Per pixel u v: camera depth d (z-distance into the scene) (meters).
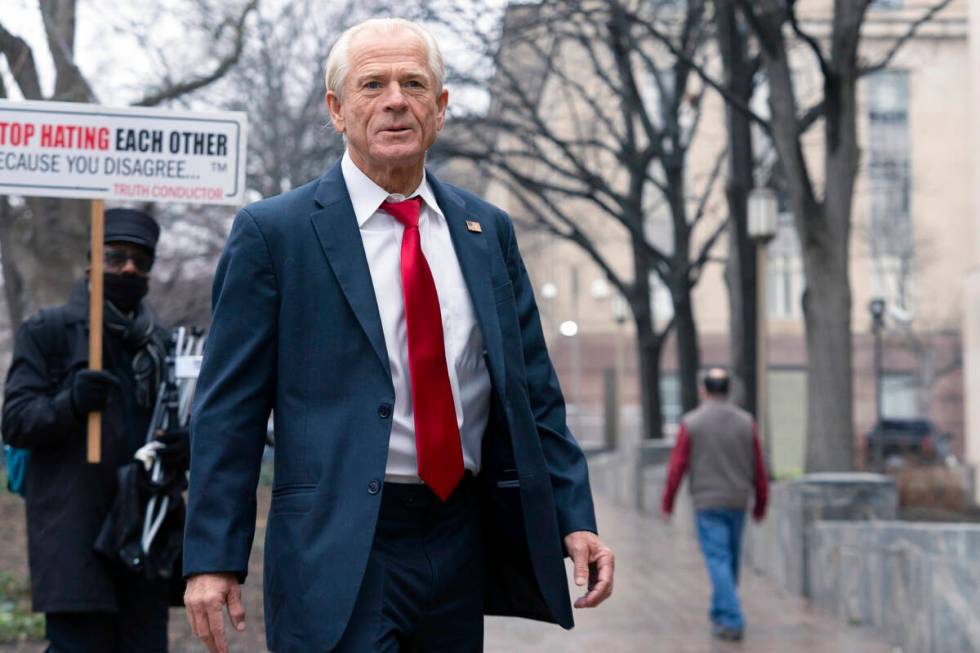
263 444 3.24
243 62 16.45
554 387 3.51
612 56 23.44
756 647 9.36
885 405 49.59
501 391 3.27
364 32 3.33
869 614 10.14
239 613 3.14
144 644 5.31
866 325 48.75
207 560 3.08
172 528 5.22
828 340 14.34
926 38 33.09
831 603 11.05
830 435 14.29
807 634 9.95
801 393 50.53
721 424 10.13
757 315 16.64
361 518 3.09
